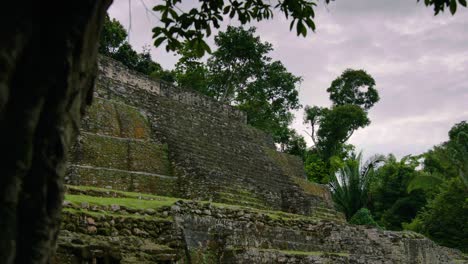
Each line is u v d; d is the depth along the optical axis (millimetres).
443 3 7012
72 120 3686
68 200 10570
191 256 11742
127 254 9789
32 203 3322
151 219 11367
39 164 3348
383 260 17062
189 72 36969
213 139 23438
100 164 17359
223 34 34594
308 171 40719
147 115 21188
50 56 3324
